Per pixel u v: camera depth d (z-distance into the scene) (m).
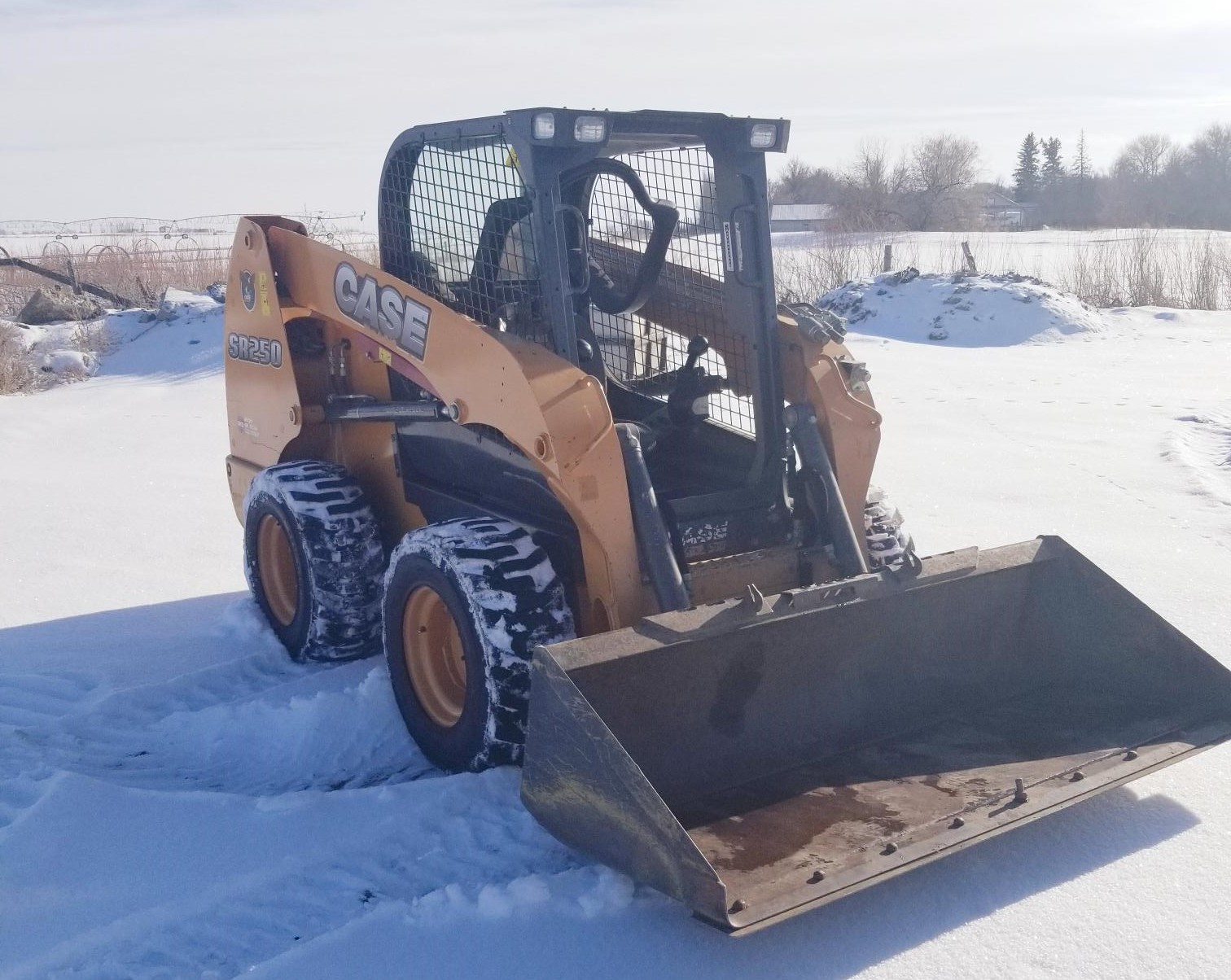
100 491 8.26
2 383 14.22
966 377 13.12
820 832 3.07
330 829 3.45
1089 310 18.12
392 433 4.79
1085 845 3.27
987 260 29.36
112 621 5.55
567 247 3.94
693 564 3.84
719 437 4.43
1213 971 2.70
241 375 5.43
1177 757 3.39
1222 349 14.91
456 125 4.07
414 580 3.84
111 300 20.64
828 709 3.64
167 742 4.27
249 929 3.00
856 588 3.57
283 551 5.16
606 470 3.61
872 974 2.72
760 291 4.14
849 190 52.59
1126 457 8.38
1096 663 3.89
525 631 3.51
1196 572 5.57
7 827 3.53
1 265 20.77
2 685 4.78
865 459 4.27
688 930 2.90
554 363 3.66
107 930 2.99
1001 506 7.04
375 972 2.78
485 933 2.90
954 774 3.39
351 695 4.24
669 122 3.94
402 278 4.54
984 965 2.75
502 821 3.42
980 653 3.96
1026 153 100.62
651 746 3.29
